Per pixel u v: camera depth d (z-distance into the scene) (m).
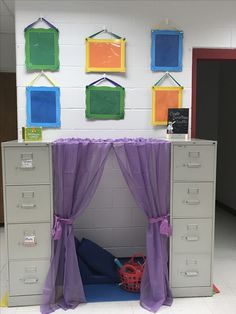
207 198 2.49
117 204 3.12
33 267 2.40
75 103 2.97
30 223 2.38
